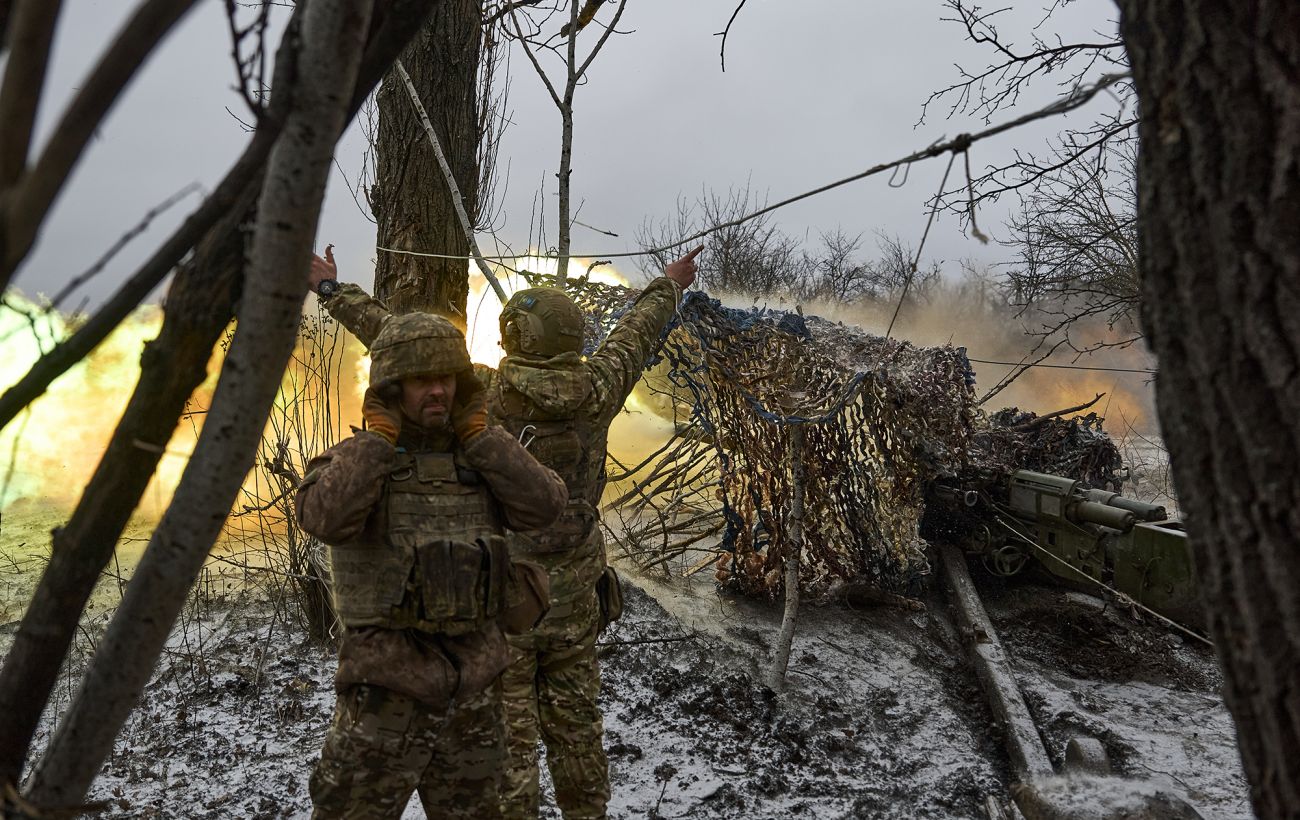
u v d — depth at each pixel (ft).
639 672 17.71
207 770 13.89
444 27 18.13
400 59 17.06
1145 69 5.51
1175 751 17.26
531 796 10.84
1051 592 23.29
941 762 16.58
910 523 21.93
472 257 15.81
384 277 18.39
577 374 11.50
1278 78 5.01
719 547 21.36
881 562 21.57
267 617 18.11
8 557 20.58
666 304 12.95
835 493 20.72
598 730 11.57
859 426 20.70
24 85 2.94
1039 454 25.08
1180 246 5.34
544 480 9.34
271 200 4.58
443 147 18.25
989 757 17.22
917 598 22.80
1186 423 5.43
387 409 8.90
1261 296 5.04
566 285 16.84
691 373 18.52
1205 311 5.25
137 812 12.76
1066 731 17.98
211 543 5.00
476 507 9.14
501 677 10.12
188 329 5.17
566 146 16.16
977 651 19.94
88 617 17.42
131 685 5.08
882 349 20.06
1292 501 5.00
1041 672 20.49
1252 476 5.12
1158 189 5.45
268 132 4.47
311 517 8.57
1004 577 24.03
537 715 11.32
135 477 5.12
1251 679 5.32
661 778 14.76
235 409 4.81
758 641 19.24
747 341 18.39
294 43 4.64
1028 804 13.08
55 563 5.09
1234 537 5.24
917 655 20.26
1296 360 4.97
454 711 8.91
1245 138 5.07
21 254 3.01
